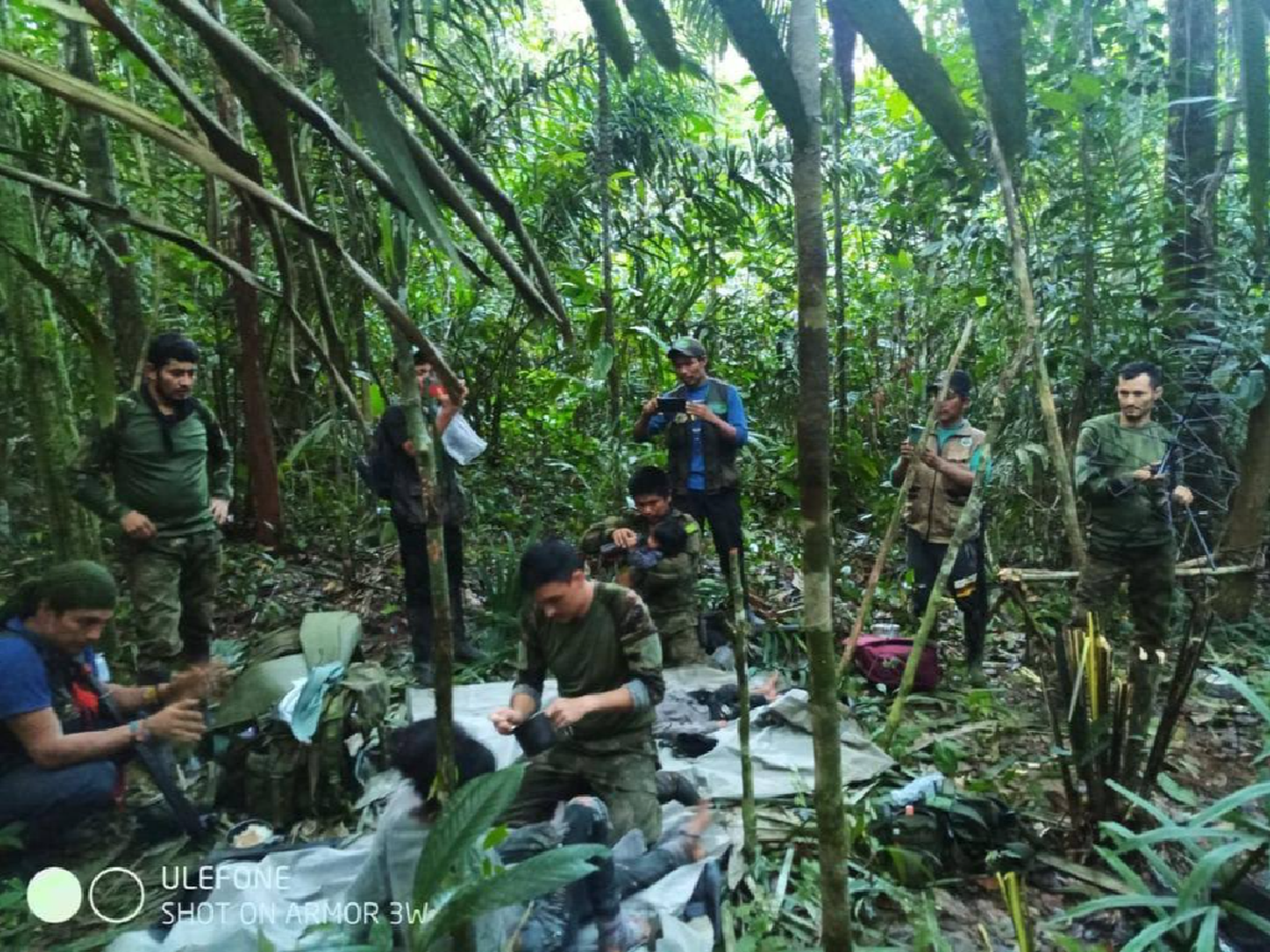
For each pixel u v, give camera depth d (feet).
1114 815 8.44
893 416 22.00
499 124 17.07
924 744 10.76
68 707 8.47
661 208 19.72
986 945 7.16
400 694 12.04
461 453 12.87
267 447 17.79
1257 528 14.42
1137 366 11.35
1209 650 13.55
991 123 1.99
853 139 20.86
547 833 6.61
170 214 13.43
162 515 10.82
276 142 2.37
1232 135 15.85
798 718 10.65
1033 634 11.03
